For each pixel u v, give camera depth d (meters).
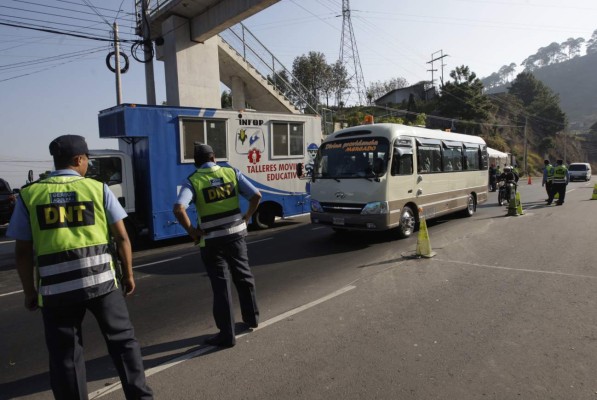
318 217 9.63
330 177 9.52
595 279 6.00
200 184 4.18
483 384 3.31
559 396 3.12
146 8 20.17
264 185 11.70
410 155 9.76
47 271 2.70
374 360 3.77
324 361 3.79
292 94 27.11
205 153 4.36
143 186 9.73
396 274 6.60
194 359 3.95
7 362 4.19
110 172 9.35
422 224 7.70
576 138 95.69
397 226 9.34
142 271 7.69
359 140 9.45
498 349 3.90
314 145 12.90
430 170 10.69
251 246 9.54
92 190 2.88
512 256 7.53
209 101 21.33
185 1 18.80
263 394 3.29
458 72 57.38
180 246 10.20
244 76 23.50
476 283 5.98
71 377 2.77
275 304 5.45
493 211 14.57
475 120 56.72
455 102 56.50
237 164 11.07
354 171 9.20
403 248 8.54
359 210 8.98
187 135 10.05
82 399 2.82
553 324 4.44
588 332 4.22
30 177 10.35
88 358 4.16
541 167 69.50
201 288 6.44
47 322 2.75
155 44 20.92
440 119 57.06
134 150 9.98
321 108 26.91
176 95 20.39
